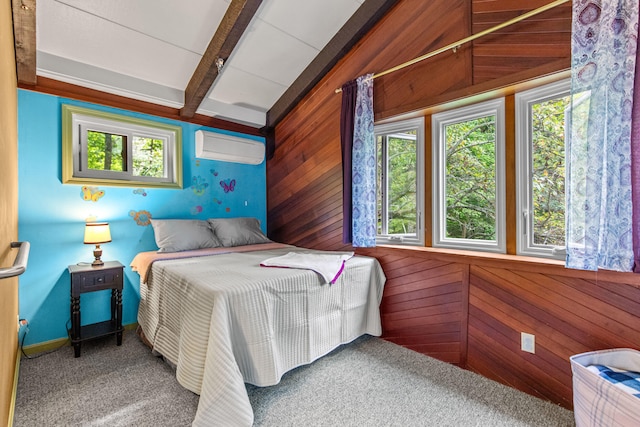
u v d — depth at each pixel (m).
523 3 1.88
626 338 1.53
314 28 2.70
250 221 3.51
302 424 1.58
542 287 1.79
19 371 2.04
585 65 1.54
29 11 1.63
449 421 1.60
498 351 1.98
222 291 1.64
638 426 1.19
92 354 2.30
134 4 2.16
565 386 1.71
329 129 3.07
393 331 2.56
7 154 1.47
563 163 1.89
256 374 1.71
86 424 1.55
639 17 1.40
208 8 2.27
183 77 2.88
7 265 1.45
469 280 2.11
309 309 2.06
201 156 3.29
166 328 2.11
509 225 2.08
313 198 3.27
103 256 2.71
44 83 2.41
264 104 3.57
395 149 2.73
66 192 2.53
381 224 2.82
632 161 1.43
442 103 2.24
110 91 2.71
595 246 1.51
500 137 2.12
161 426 1.55
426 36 2.33
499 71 1.97
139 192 2.92
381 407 1.71
